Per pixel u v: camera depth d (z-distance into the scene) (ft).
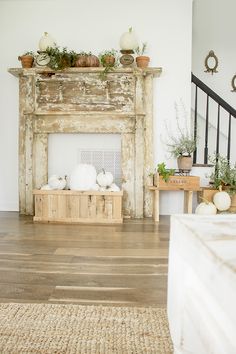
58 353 3.94
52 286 6.04
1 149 13.88
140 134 12.93
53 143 13.73
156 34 13.44
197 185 12.10
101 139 13.67
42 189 12.00
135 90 12.83
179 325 3.16
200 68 17.75
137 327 4.56
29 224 11.37
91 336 4.33
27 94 13.07
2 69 13.73
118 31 13.52
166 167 13.60
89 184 11.96
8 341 4.18
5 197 14.06
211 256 2.13
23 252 8.11
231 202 12.36
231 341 1.82
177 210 13.79
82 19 13.56
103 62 12.69
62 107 13.04
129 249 8.47
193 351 2.73
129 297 5.60
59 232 10.25
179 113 13.53
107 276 6.57
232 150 17.92
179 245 3.19
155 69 12.74
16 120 13.78
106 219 11.87
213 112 17.47
